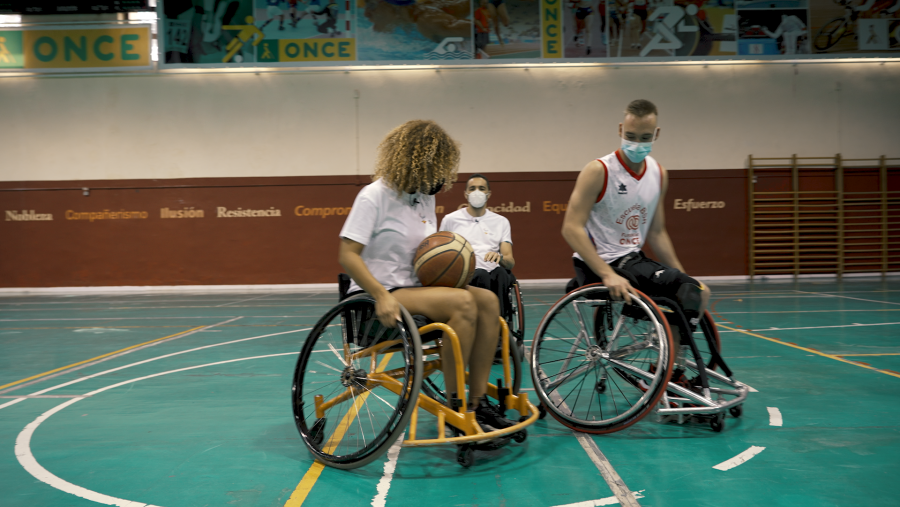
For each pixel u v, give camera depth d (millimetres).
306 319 7133
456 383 2168
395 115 12047
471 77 12016
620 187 2707
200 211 12109
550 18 11773
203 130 12031
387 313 2088
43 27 11789
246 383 3699
